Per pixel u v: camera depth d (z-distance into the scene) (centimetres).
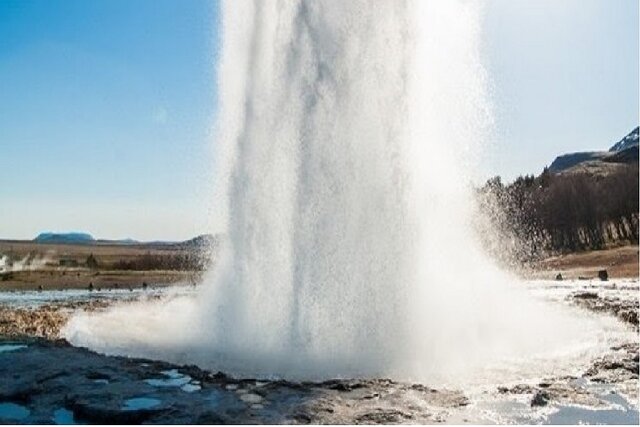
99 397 1041
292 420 934
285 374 1226
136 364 1279
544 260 7462
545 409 1007
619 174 9362
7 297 3212
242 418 941
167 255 7675
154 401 1023
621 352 1452
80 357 1352
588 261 6950
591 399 1062
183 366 1257
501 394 1095
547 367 1302
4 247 10169
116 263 7081
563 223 8769
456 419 951
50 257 8156
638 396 1081
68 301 2872
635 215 8750
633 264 6122
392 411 980
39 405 1027
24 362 1296
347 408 994
